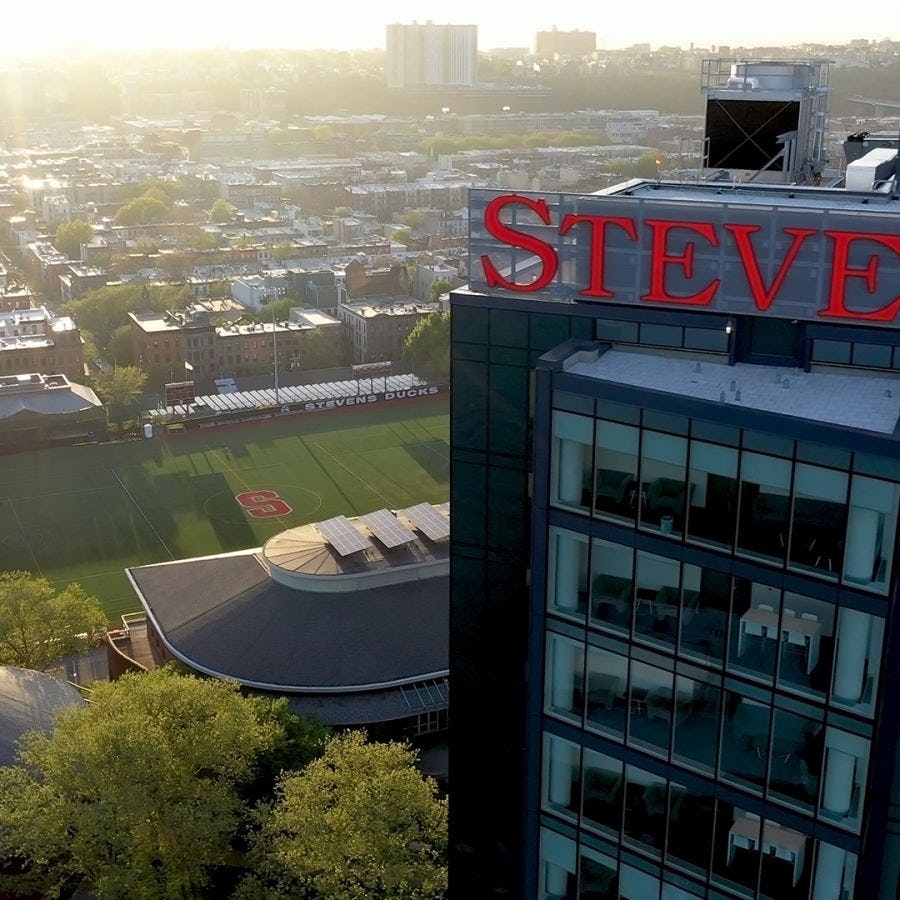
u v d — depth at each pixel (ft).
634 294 164.76
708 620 151.23
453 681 196.03
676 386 156.76
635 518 153.79
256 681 497.05
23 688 463.83
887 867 143.02
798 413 146.82
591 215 164.25
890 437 131.44
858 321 153.17
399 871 338.13
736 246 156.66
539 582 164.66
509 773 197.36
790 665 145.79
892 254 148.77
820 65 256.73
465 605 190.39
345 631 520.83
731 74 253.65
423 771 483.51
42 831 359.66
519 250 170.19
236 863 412.36
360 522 588.91
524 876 180.24
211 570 577.84
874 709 139.95
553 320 170.30
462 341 176.55
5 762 420.36
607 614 159.94
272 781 417.28
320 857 342.23
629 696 160.86
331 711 489.67
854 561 137.90
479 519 184.03
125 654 570.87
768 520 143.13
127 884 346.33
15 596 529.86
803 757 148.15
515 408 175.94
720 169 249.55
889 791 139.03
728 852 157.69
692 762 157.17
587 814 170.09
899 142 265.34
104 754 353.10
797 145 244.42
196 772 382.83
